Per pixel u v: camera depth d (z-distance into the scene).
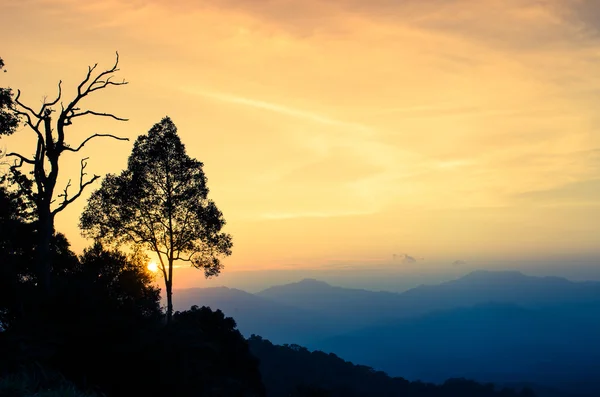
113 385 19.05
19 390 12.28
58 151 31.84
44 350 18.17
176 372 20.89
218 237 43.97
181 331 23.42
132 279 40.66
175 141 42.75
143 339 20.61
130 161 42.78
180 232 43.31
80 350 19.38
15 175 34.84
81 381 17.89
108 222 42.75
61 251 42.59
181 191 43.09
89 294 23.70
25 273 35.12
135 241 43.16
